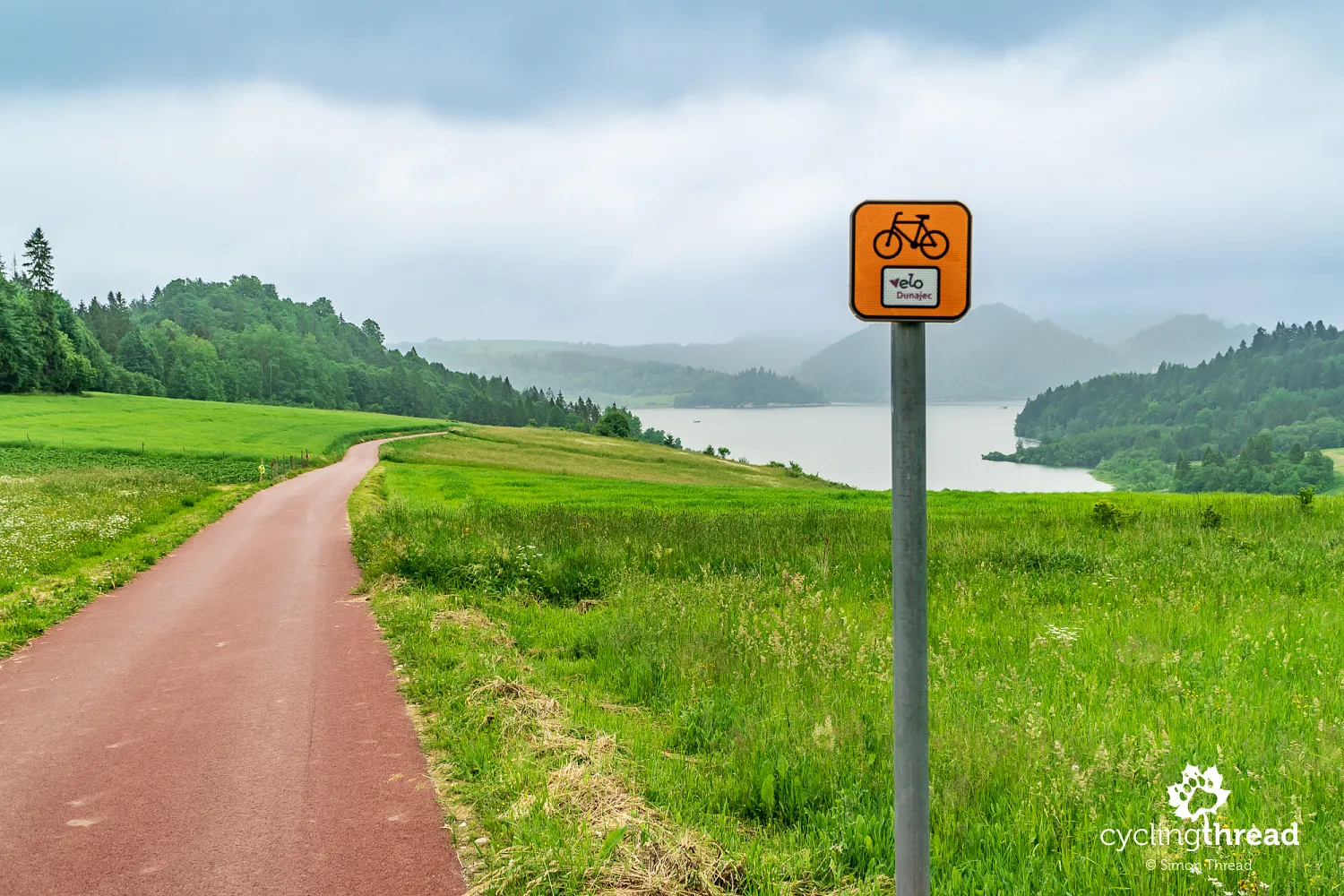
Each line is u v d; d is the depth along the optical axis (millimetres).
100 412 100375
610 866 4215
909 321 2572
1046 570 13328
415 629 10055
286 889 4348
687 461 102062
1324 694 6516
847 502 34688
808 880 4121
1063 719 6082
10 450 63000
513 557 13906
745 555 14727
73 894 4367
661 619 9781
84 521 21172
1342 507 20438
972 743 5480
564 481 51000
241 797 5520
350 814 5223
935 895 3789
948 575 12766
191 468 56781
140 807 5414
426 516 20375
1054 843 4316
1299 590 11227
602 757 5688
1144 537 15938
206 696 7883
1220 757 5211
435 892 4281
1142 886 3812
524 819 4770
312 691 7965
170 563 17203
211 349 181125
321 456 70812
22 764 6238
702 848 4320
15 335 111062
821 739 5629
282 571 15984
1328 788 4750
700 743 6191
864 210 2541
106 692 8117
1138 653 7812
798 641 8453
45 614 11469
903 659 2666
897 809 2711
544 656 9156
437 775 5797
